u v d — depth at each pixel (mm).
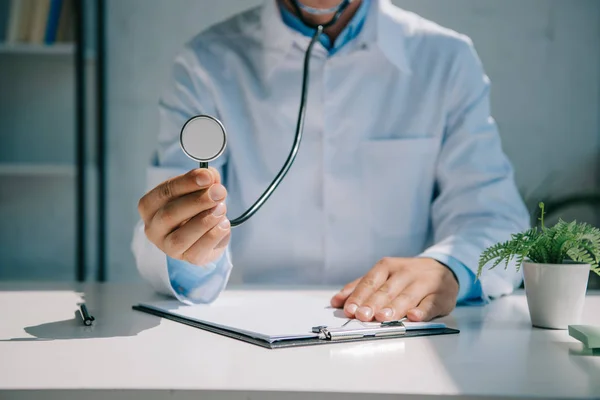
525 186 2730
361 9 1363
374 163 1397
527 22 2693
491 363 646
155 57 2795
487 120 1399
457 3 2703
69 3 2604
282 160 1412
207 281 969
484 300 1020
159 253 958
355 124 1391
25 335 776
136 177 2826
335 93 1386
